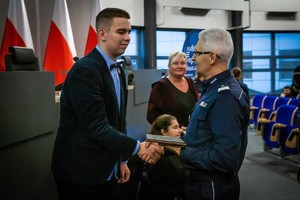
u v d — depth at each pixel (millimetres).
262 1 7617
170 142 1412
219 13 7742
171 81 2613
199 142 1367
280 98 5828
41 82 1959
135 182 2127
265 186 3646
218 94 1314
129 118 3848
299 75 4918
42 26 4906
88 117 1351
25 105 1789
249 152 5125
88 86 1344
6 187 1658
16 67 2338
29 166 1868
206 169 1330
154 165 2018
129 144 1415
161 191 2020
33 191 1914
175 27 7391
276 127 4500
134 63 7223
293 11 7805
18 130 1728
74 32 5238
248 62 8094
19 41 3479
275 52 8156
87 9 5211
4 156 1645
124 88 1638
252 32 7996
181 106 2533
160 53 7488
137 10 6930
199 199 1380
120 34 1428
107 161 1445
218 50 1359
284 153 4695
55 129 2154
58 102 2195
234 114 1273
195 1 7223
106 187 1565
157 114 2561
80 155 1412
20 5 3527
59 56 3861
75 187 1445
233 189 1391
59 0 3947
